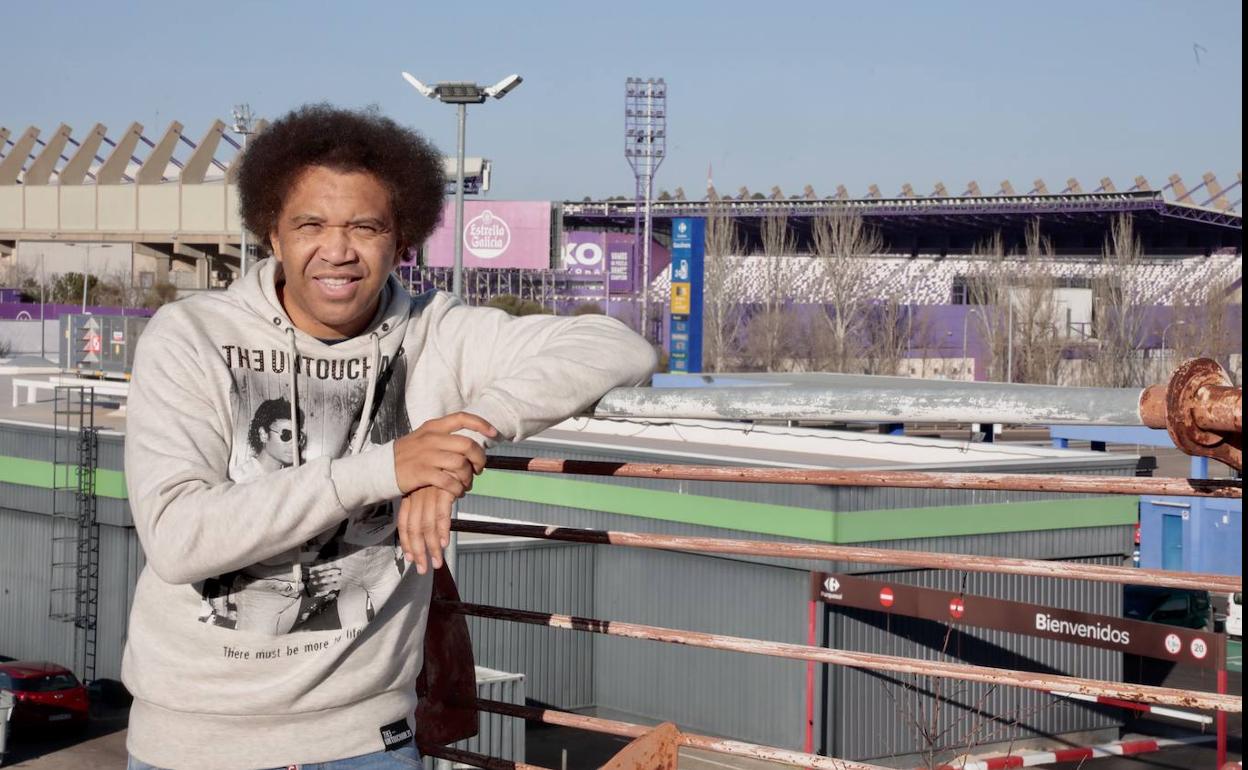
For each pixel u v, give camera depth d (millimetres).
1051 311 69188
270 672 1956
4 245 78062
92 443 23500
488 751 15172
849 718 18984
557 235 79438
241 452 2002
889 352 72375
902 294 83875
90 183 81562
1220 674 13672
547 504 23141
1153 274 80438
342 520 1921
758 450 23797
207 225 72875
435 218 2109
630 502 21938
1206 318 67875
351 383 2084
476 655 20828
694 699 20781
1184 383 1582
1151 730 20734
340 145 1987
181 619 1951
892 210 88000
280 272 2113
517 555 21312
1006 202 85688
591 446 23188
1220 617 26750
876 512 19250
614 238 87688
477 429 1844
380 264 2033
